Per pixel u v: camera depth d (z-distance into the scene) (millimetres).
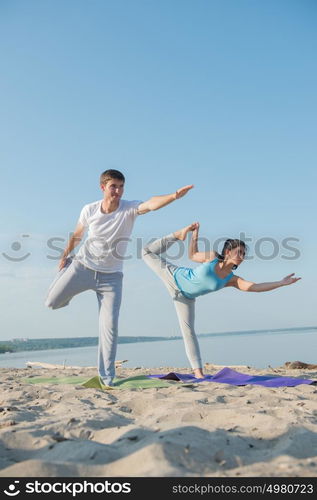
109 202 4211
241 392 4031
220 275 4758
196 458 1837
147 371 6777
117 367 7953
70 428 2395
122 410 3164
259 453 2014
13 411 2943
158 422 2609
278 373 6188
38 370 7312
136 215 4297
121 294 4543
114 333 4477
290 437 2166
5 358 21844
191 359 5254
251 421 2512
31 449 2084
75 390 4156
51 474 1730
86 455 1889
